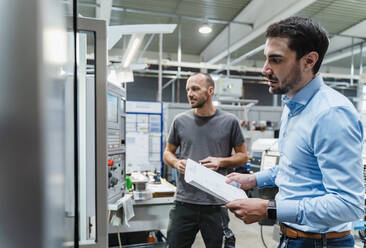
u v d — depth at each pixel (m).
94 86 0.71
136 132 3.02
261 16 4.63
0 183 0.18
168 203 1.81
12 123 0.18
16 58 0.18
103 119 0.71
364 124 2.17
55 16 0.22
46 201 0.19
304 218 0.67
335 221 0.63
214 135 1.48
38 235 0.19
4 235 0.18
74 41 0.34
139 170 3.01
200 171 1.02
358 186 0.63
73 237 0.34
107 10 3.67
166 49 7.31
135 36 1.74
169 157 1.56
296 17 0.75
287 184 0.79
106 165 0.72
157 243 2.12
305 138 0.73
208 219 1.40
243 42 5.32
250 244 2.72
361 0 4.17
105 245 0.72
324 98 0.72
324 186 0.70
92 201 0.76
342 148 0.63
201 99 1.45
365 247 1.49
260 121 5.05
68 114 0.33
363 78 3.52
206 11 4.87
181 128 1.55
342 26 5.30
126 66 2.39
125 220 1.30
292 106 0.79
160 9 4.77
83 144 0.76
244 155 1.50
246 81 7.98
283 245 0.82
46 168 0.19
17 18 0.18
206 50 7.17
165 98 8.38
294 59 0.73
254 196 3.10
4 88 0.17
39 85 0.18
